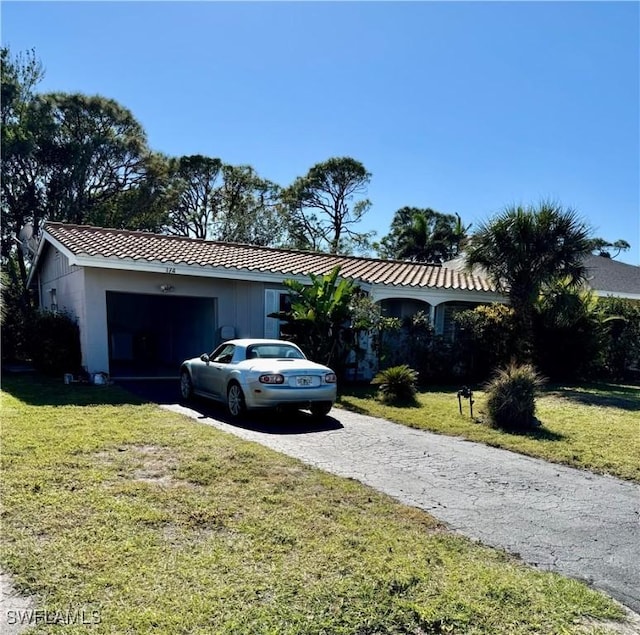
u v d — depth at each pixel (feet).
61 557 11.25
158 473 17.40
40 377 42.80
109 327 65.05
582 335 49.75
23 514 13.51
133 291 43.39
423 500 16.03
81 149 82.33
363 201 136.36
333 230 137.49
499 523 14.43
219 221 122.93
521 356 50.01
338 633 8.95
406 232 129.39
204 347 50.85
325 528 13.30
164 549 11.77
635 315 55.26
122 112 88.79
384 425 27.73
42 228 52.42
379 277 51.93
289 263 50.88
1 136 75.51
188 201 123.13
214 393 30.35
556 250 47.03
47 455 18.95
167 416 27.27
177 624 8.95
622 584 11.21
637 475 19.33
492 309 50.65
